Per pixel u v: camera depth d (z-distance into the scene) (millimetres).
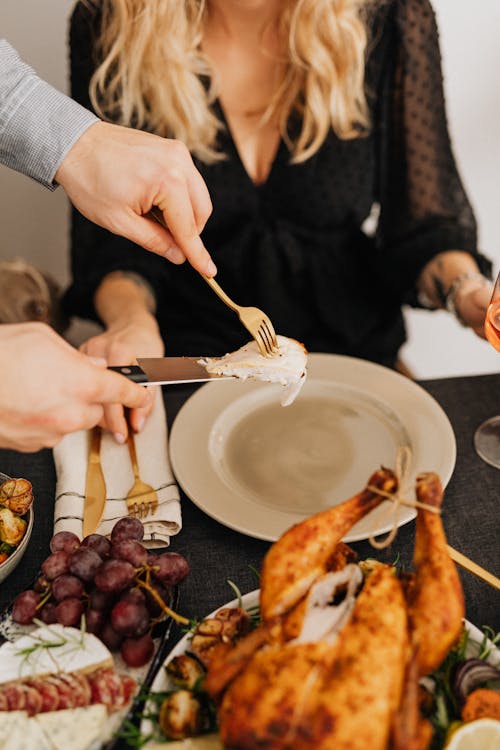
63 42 1847
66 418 771
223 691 595
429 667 600
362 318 1824
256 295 1803
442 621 592
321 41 1553
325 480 1045
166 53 1561
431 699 648
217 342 1784
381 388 1174
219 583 896
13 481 915
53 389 754
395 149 1776
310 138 1686
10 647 716
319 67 1564
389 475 646
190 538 960
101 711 647
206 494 985
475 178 2168
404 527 950
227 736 551
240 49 1611
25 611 757
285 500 1014
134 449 1064
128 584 731
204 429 1108
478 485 1025
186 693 646
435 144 1723
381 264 1796
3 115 1105
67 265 2207
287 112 1657
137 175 1050
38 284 1846
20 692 655
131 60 1596
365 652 564
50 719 640
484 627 725
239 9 1551
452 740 602
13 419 760
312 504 1006
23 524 891
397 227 1768
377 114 1771
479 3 1847
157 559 775
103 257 1717
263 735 536
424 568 619
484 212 2244
